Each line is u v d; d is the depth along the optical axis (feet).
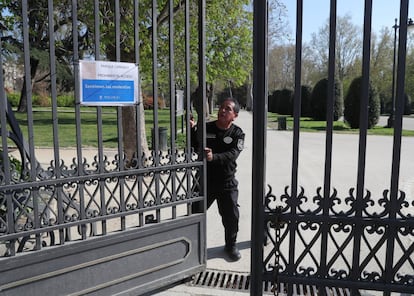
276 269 7.60
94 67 8.75
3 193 7.80
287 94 108.17
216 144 12.11
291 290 7.69
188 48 10.37
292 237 7.45
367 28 6.56
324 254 7.41
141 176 9.79
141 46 20.90
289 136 49.80
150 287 10.21
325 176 7.14
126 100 9.30
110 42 18.74
